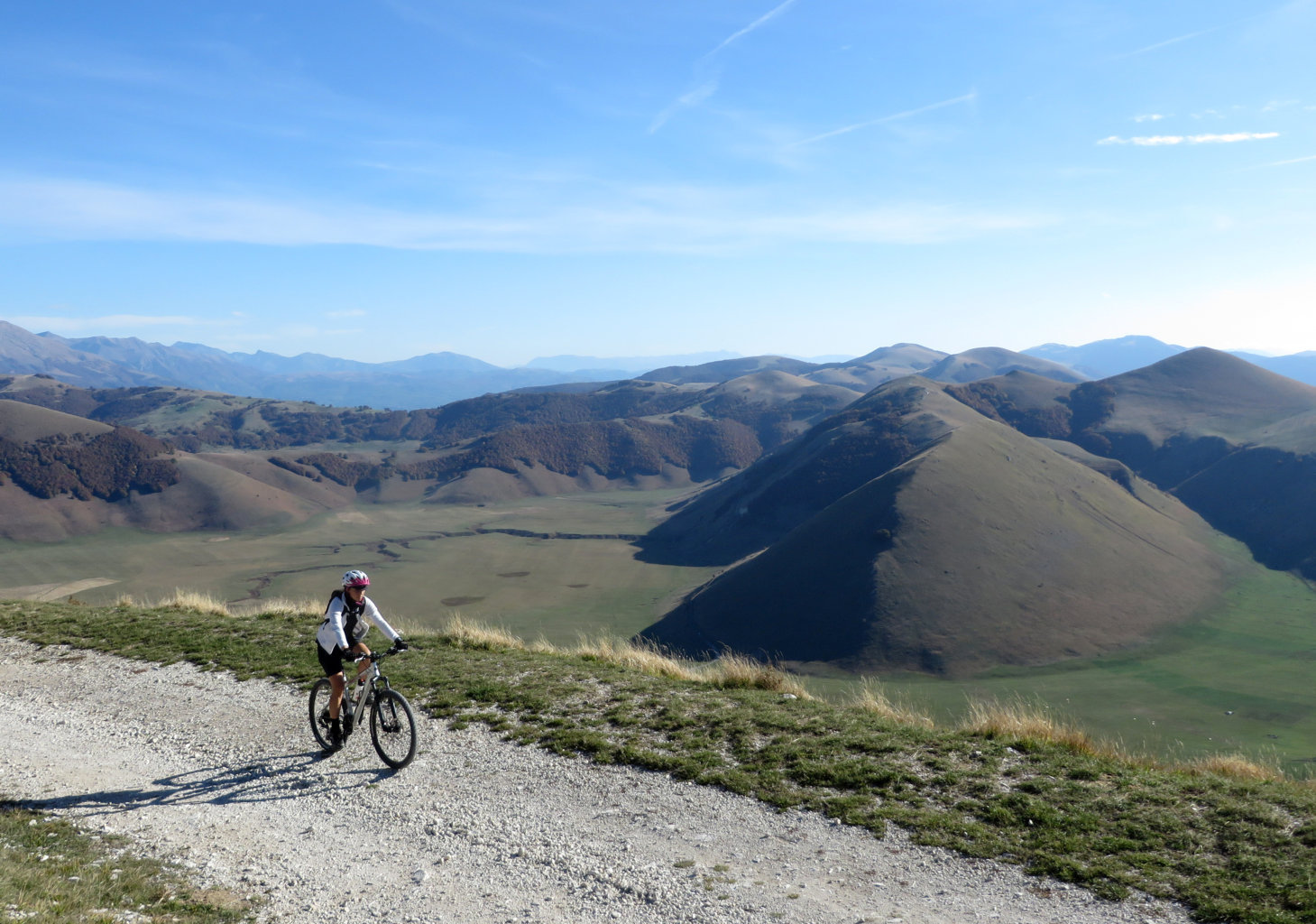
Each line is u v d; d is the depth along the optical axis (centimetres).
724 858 675
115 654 1548
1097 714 7600
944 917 572
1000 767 859
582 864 667
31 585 17488
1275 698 7981
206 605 2067
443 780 879
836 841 704
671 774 874
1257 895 578
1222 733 6950
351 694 1018
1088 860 648
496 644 1638
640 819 762
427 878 646
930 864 656
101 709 1209
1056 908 580
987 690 8381
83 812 803
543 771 898
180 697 1255
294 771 920
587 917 579
